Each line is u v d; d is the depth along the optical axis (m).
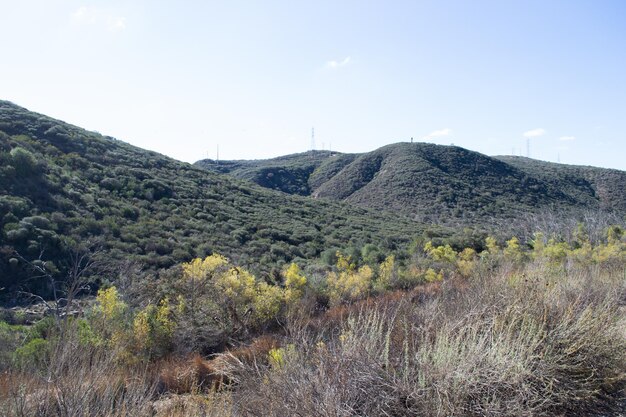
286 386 2.81
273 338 5.20
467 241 25.89
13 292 14.09
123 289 12.48
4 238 15.85
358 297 12.88
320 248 26.91
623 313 4.88
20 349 5.54
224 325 10.13
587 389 3.23
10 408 2.60
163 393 4.24
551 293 4.27
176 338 9.38
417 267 18.84
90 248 17.61
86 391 2.75
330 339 3.79
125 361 5.31
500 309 3.94
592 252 16.59
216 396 3.29
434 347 3.23
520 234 32.50
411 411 2.74
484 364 3.02
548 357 3.22
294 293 11.71
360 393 2.84
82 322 5.73
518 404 2.80
